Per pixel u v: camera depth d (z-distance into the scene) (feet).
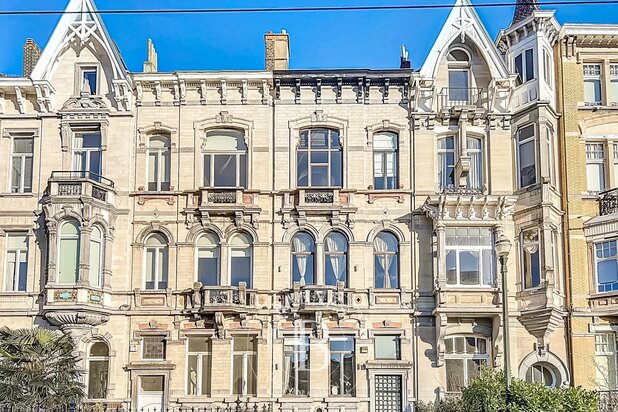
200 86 126.31
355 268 120.88
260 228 122.42
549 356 116.98
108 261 120.98
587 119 124.67
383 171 124.67
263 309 119.96
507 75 123.75
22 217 123.13
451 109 123.13
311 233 122.62
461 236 120.57
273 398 117.39
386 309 119.75
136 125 125.90
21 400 93.04
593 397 87.81
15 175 125.70
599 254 120.47
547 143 120.37
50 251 117.50
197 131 125.29
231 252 122.83
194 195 123.54
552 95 124.77
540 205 117.91
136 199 123.65
